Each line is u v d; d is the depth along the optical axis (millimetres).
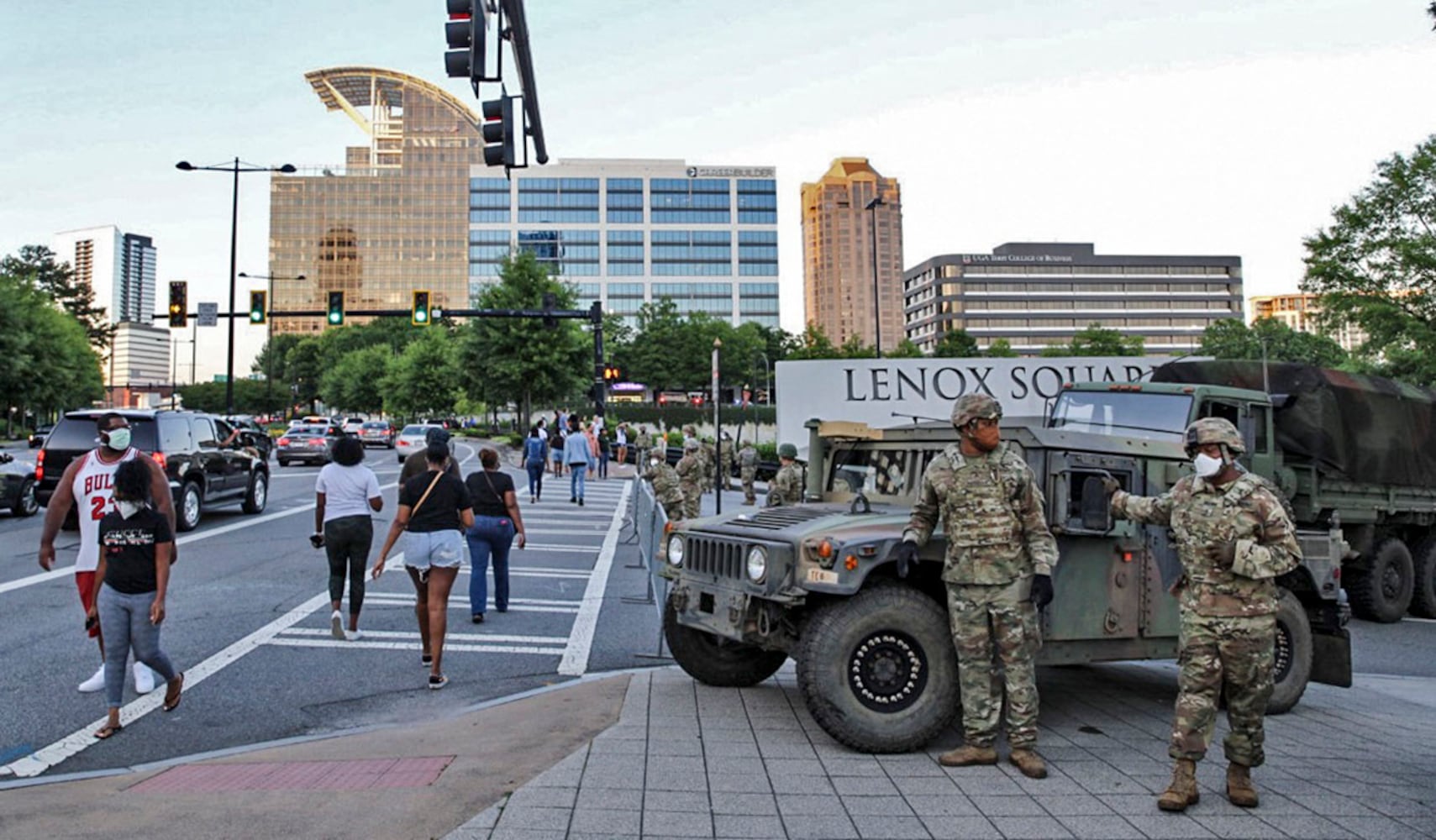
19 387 55312
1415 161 30531
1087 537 5496
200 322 29891
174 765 4922
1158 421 9742
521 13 9906
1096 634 5496
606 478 30750
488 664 7566
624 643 8320
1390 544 10844
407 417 97250
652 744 5113
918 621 5082
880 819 4086
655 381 103312
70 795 4434
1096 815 4188
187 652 7691
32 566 11602
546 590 11008
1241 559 4230
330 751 5137
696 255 156875
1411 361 34750
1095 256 189875
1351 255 32438
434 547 6910
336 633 8203
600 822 3982
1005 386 21672
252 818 4055
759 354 107438
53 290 91812
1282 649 6250
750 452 22219
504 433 69375
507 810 4094
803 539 5113
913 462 6027
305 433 35688
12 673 6938
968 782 4602
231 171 35438
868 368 21906
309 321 198125
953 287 186250
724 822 4016
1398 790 4586
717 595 5672
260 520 17094
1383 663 8750
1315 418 10109
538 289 52906
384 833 3889
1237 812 4258
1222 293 192250
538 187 155750
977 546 4809
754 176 159250
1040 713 6047
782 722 5613
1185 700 4340
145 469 5770
